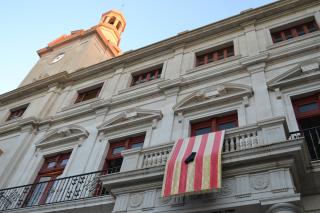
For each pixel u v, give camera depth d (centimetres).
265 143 814
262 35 1459
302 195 795
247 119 1101
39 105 1867
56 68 2320
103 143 1363
